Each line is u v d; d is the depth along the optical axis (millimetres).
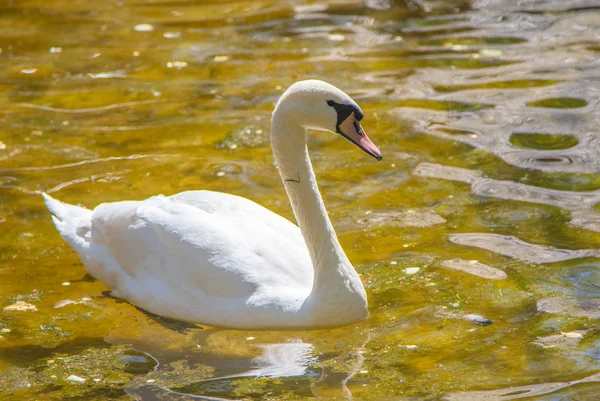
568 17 19844
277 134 9477
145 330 9859
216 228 10094
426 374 8602
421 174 13375
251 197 13039
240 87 17125
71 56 19125
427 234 11648
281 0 22328
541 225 11648
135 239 10406
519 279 10406
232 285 9766
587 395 8039
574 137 14203
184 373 8914
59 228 11305
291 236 10367
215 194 10781
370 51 18578
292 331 9648
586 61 17297
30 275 11227
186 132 15344
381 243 11508
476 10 20734
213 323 9844
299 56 18516
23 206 13023
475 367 8680
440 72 17281
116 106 16562
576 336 9141
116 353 9383
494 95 16062
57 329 9945
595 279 10281
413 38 19203
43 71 18391
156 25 20828
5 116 16219
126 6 22344
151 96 16953
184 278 9984
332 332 9570
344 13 21047
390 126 15086
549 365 8625
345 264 9664
